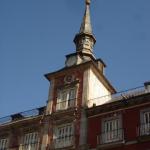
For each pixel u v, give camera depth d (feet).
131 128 110.52
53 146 121.39
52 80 140.67
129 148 107.04
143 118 110.52
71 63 144.46
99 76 140.56
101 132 115.44
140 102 113.60
